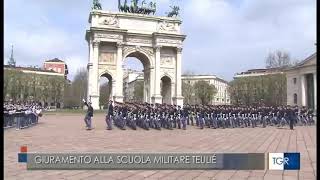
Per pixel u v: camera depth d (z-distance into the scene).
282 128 53.84
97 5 111.38
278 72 155.25
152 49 116.06
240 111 54.84
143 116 45.72
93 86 109.44
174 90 117.38
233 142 30.69
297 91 145.00
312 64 134.62
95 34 109.75
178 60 117.25
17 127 42.12
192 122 55.44
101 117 79.25
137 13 116.88
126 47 113.81
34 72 182.62
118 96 110.75
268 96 155.88
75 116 81.06
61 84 176.38
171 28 116.94
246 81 166.38
